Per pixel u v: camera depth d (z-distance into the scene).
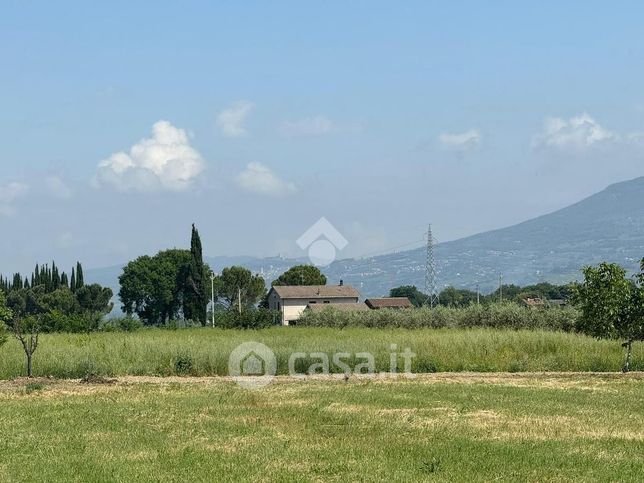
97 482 13.82
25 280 126.69
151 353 33.41
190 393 26.06
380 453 16.05
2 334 32.91
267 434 18.33
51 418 20.83
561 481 13.80
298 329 59.59
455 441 17.25
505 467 14.79
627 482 13.77
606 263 33.53
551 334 38.94
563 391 26.28
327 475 14.25
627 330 33.31
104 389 27.36
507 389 26.84
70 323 58.56
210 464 15.17
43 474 14.45
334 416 20.84
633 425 19.55
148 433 18.58
